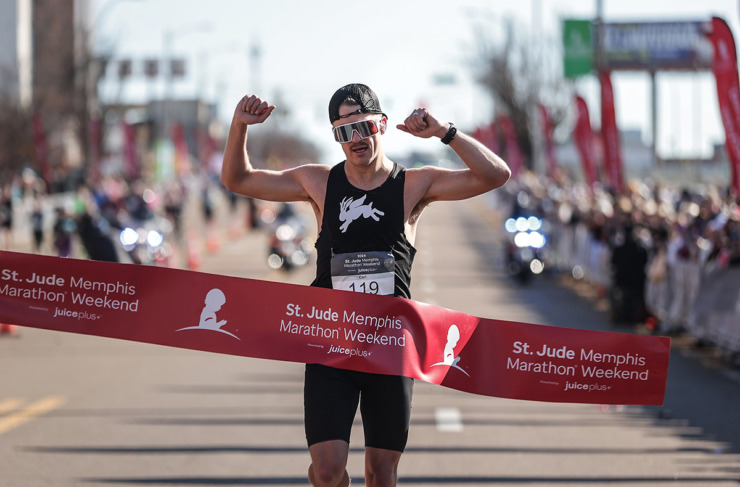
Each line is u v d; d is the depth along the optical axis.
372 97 11.46
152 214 57.34
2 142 89.69
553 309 45.66
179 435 20.56
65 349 34.09
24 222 82.62
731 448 19.77
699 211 39.06
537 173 124.75
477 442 20.20
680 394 26.34
